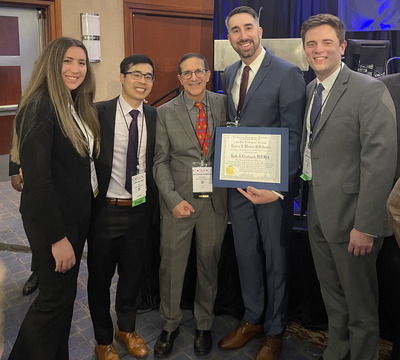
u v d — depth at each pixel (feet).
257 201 5.75
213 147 6.17
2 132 15.26
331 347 5.98
